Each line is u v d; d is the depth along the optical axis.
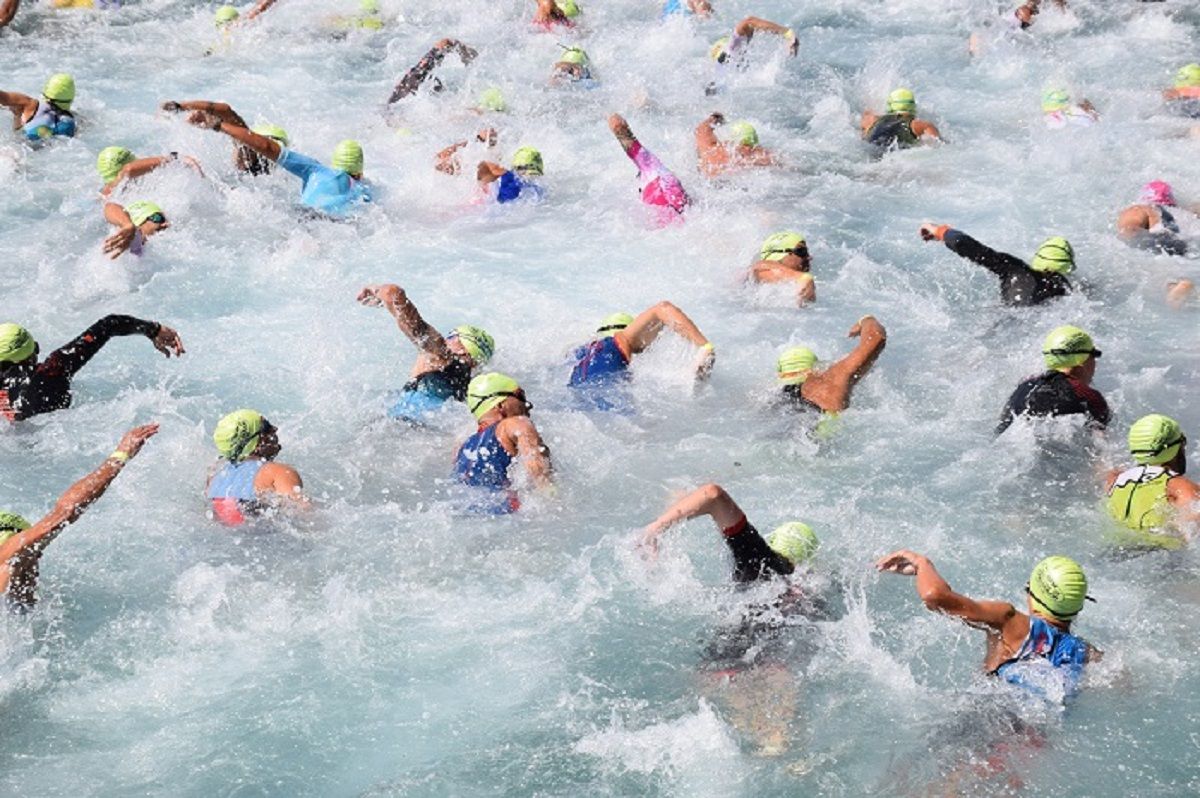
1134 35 20.16
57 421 10.44
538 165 15.20
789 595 8.09
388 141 16.52
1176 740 6.97
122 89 18.12
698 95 18.19
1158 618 7.95
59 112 16.17
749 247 13.55
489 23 21.33
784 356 10.68
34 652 7.93
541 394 10.74
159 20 21.28
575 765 7.04
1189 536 8.65
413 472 9.74
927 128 16.20
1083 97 17.48
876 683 7.45
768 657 7.68
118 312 12.28
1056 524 8.96
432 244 13.84
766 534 8.85
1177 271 12.72
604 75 19.05
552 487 9.32
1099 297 12.22
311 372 11.31
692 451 9.99
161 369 11.34
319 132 16.77
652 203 14.29
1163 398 10.51
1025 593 8.27
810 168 15.55
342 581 8.56
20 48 19.61
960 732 7.06
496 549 8.88
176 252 13.40
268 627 8.17
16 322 12.00
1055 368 10.10
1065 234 13.62
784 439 10.11
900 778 6.80
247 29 20.47
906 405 10.59
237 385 11.09
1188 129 16.14
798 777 6.86
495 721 7.38
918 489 9.43
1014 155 15.71
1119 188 14.63
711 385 10.95
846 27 21.09
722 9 22.20
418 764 7.09
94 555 8.79
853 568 8.48
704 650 7.82
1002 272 12.09
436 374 10.54
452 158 15.38
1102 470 9.48
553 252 13.62
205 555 8.80
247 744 7.24
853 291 12.69
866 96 18.12
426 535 9.01
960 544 8.77
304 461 9.89
